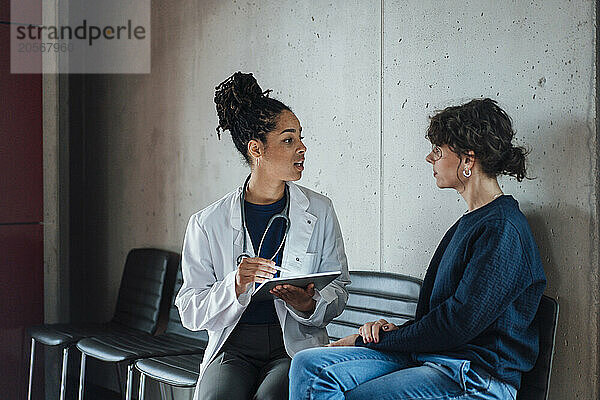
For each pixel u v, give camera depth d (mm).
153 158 4676
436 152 2648
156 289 4281
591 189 2631
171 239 4539
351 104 3518
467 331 2379
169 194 4555
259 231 2805
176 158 4500
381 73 3379
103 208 5094
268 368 2650
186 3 4418
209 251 2805
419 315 2668
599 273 2621
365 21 3445
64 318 4984
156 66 4648
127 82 4871
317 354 2492
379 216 3410
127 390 3506
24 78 4719
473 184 2600
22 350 4715
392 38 3330
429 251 3199
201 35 4316
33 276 4777
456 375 2359
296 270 2787
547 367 2490
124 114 4906
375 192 3424
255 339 2740
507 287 2389
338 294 2793
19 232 4719
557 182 2732
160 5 4613
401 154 3301
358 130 3490
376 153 3412
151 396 4398
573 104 2682
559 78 2723
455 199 3094
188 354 3555
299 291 2600
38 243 4801
